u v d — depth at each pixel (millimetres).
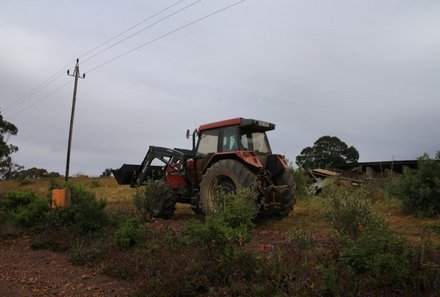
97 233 7637
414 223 9070
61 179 30750
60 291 4965
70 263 6328
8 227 8906
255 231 8094
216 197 7840
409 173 10719
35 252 7266
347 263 3709
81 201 8500
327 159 34844
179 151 11031
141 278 4910
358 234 5281
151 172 11617
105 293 4793
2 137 34812
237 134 9375
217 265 4691
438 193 9945
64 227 8008
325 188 13859
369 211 5812
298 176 14102
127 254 5902
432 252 4453
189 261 4953
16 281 5469
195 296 4340
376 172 20547
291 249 5141
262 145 10211
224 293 4188
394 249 3947
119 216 8891
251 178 8523
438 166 10195
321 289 3699
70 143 27047
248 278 4473
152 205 10156
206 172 9219
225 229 4746
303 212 10852
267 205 8773
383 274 3668
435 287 3613
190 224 6016
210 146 9969
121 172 11781
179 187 10492
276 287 4086
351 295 3545
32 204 9203
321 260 4777
